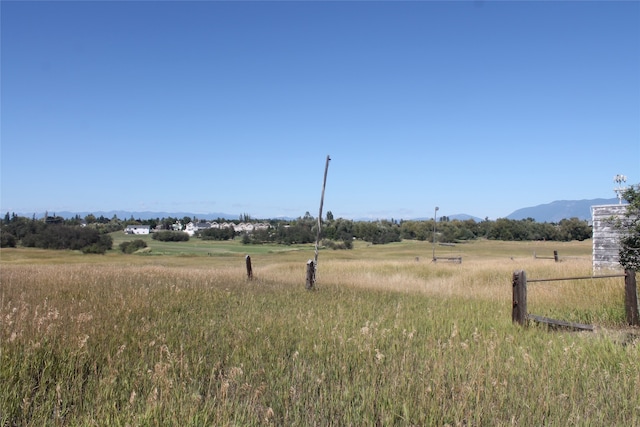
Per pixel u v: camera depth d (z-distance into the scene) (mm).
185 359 5965
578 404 5086
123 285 14102
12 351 5867
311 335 7922
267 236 139375
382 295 14883
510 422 4531
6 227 106312
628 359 6652
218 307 11109
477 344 7699
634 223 14680
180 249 112188
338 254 81438
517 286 9633
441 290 17625
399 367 6180
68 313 8586
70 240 104125
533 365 6254
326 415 4691
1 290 12227
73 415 4375
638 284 13438
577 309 11938
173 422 4199
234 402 4816
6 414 4324
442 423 4555
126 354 6238
